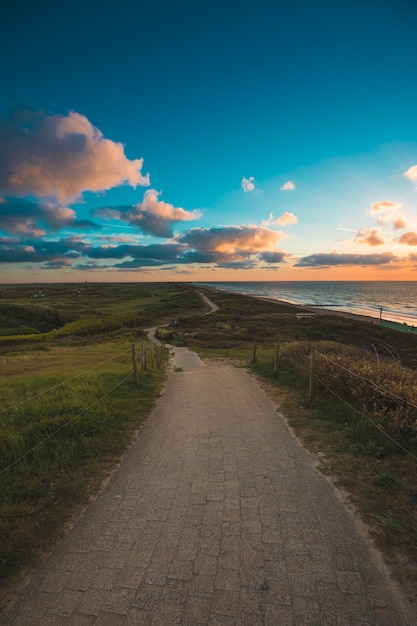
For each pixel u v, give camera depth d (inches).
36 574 99.5
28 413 241.8
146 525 122.3
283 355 477.7
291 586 91.8
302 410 262.5
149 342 1254.9
